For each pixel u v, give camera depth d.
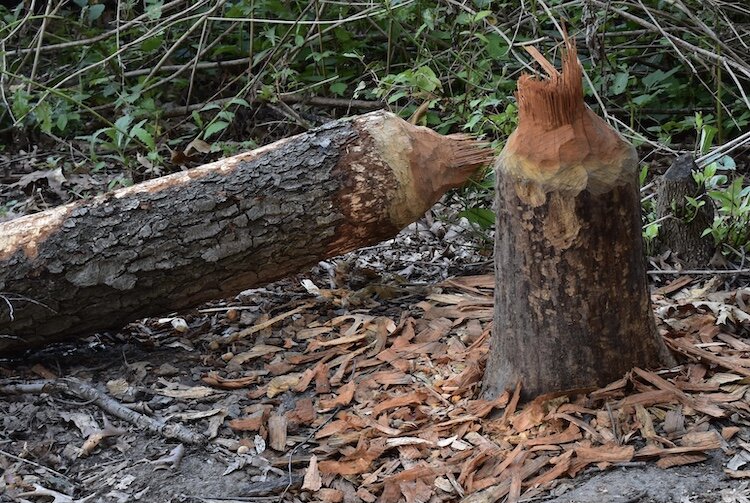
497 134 4.84
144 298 3.56
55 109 5.97
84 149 5.98
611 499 2.64
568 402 3.03
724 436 2.88
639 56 5.96
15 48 6.59
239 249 3.57
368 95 5.91
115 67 6.26
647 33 5.99
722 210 4.23
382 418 3.14
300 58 6.27
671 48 5.87
